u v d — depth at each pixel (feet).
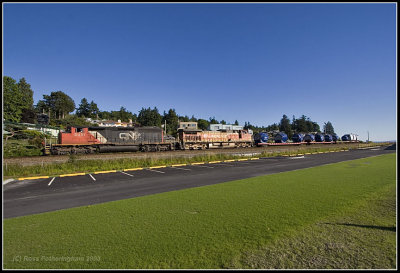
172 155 74.23
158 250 12.87
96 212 19.89
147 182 35.68
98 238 14.48
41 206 22.67
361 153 103.40
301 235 14.66
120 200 24.27
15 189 31.22
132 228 16.03
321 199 22.85
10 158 59.62
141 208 20.85
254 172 45.01
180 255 12.34
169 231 15.42
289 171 45.11
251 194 25.52
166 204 22.07
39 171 46.75
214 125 265.54
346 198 23.12
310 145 160.15
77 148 79.87
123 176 42.06
